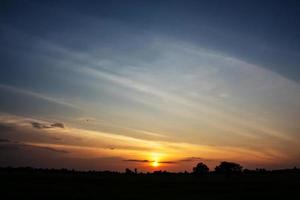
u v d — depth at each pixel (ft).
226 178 309.01
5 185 185.47
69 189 176.76
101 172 421.18
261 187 199.11
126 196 150.00
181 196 154.81
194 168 411.13
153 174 414.82
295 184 217.15
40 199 132.57
